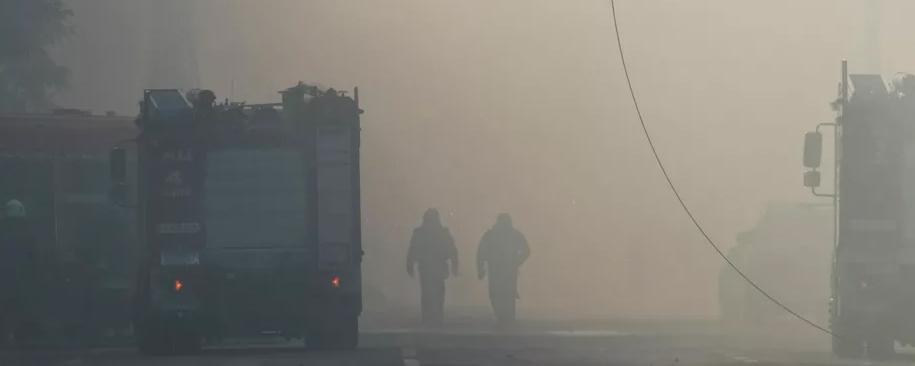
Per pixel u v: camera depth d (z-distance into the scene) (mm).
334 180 79438
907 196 78938
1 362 72688
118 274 97062
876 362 72562
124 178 82500
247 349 85938
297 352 78188
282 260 79000
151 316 78438
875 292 78500
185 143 79375
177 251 78750
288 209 79375
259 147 79500
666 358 72500
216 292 78750
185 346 80125
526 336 95812
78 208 99688
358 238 79812
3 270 93188
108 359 74875
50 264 93812
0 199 98750
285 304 78938
